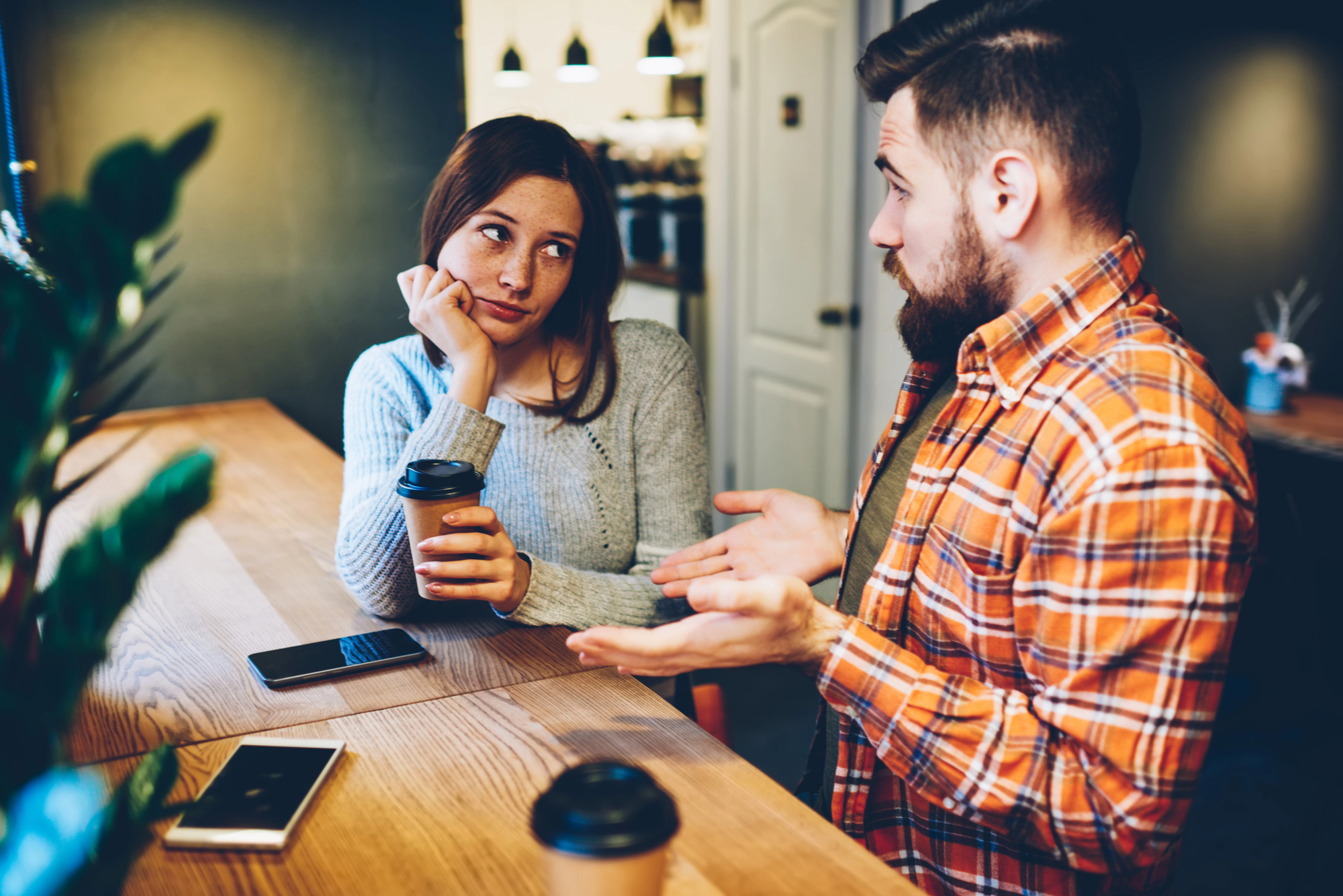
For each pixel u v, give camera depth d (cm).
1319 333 402
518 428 127
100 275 42
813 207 329
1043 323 84
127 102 206
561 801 54
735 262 372
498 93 662
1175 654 73
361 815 75
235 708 92
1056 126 81
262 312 227
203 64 212
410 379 129
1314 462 285
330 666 100
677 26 505
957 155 85
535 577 111
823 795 111
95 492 163
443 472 100
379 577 110
